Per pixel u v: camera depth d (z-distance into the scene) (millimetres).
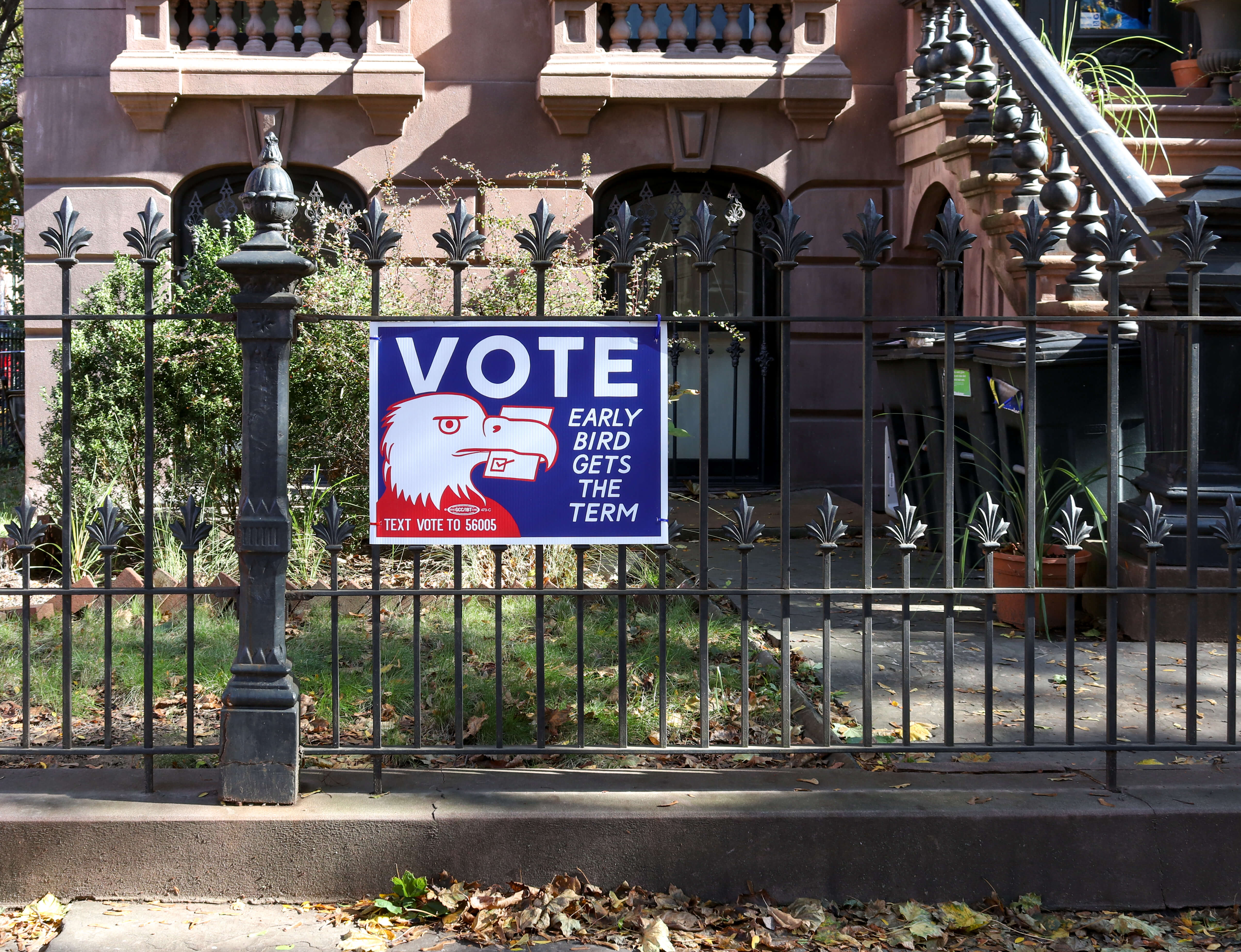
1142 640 5184
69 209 3371
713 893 3344
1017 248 3477
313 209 8406
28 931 3158
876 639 5176
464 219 3436
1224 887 3355
